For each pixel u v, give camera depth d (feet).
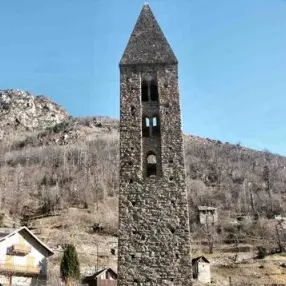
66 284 210.79
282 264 321.93
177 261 130.82
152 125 151.53
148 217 136.26
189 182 582.35
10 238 213.25
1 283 200.23
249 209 504.43
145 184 140.67
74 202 499.51
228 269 311.06
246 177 634.02
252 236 413.39
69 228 394.11
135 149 145.79
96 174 608.19
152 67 159.02
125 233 134.41
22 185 567.18
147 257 131.44
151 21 172.24
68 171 627.87
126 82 156.15
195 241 395.96
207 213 456.86
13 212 458.91
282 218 461.37
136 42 165.17
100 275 232.32
